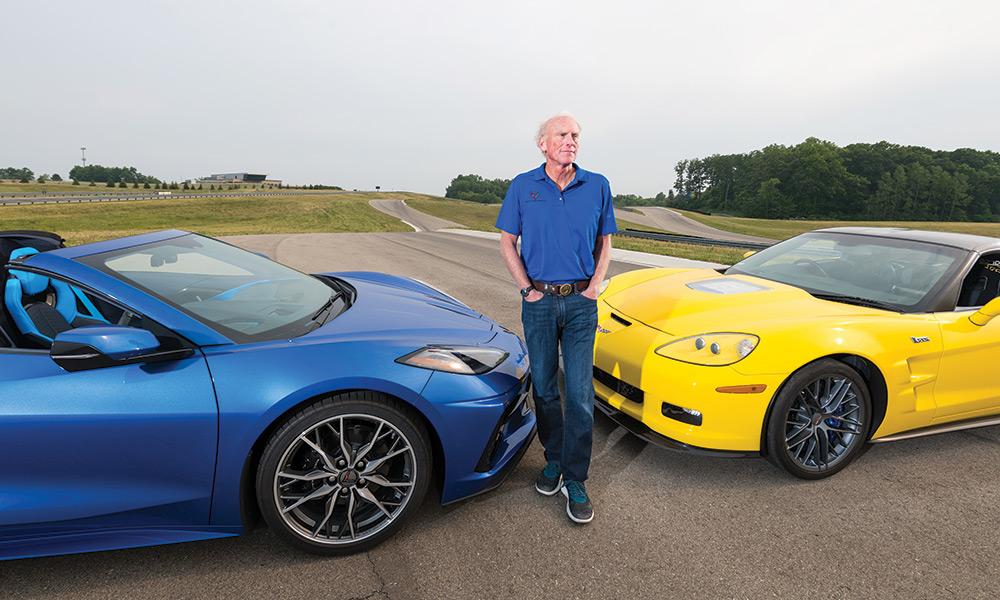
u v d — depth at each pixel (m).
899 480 2.53
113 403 1.66
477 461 2.09
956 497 2.39
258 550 1.96
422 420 1.99
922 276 2.96
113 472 1.70
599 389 2.94
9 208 57.28
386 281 3.28
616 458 2.70
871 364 2.51
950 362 2.69
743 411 2.36
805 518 2.21
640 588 1.79
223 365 1.78
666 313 2.88
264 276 2.64
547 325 2.14
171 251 2.39
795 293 2.97
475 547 1.98
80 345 1.58
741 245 21.66
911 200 114.25
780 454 2.41
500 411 2.10
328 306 2.45
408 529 2.09
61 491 1.68
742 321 2.59
